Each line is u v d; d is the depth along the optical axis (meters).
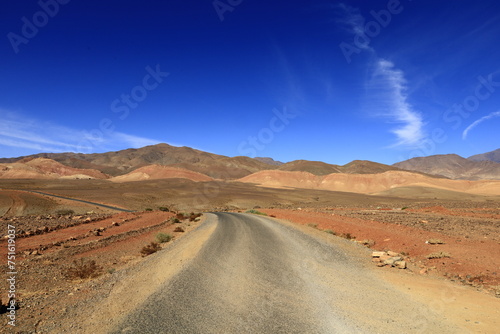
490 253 11.12
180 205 75.62
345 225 21.83
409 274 9.10
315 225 23.38
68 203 60.41
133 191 99.88
